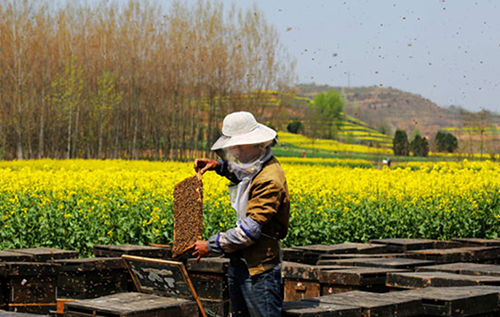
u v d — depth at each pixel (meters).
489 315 4.87
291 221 11.05
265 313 4.10
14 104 48.56
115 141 55.16
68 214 10.32
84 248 10.47
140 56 55.09
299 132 122.44
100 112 51.88
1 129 49.19
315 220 11.33
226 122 4.18
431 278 5.38
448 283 5.36
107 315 4.09
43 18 52.44
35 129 52.94
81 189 12.59
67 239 10.36
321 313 4.17
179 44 54.56
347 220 11.62
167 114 55.59
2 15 49.69
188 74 55.00
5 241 10.31
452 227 12.39
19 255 7.06
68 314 4.29
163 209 10.55
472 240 9.40
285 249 8.00
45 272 6.49
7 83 49.72
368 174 16.59
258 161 4.11
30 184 13.66
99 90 51.72
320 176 16.11
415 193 13.13
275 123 57.44
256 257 4.09
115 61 54.97
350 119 182.25
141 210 10.58
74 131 54.03
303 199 12.05
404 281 5.50
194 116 57.62
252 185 4.07
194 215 4.16
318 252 8.04
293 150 83.31
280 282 4.20
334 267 5.99
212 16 54.72
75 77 49.03
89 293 6.30
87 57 54.69
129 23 55.09
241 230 3.98
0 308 6.41
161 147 57.09
